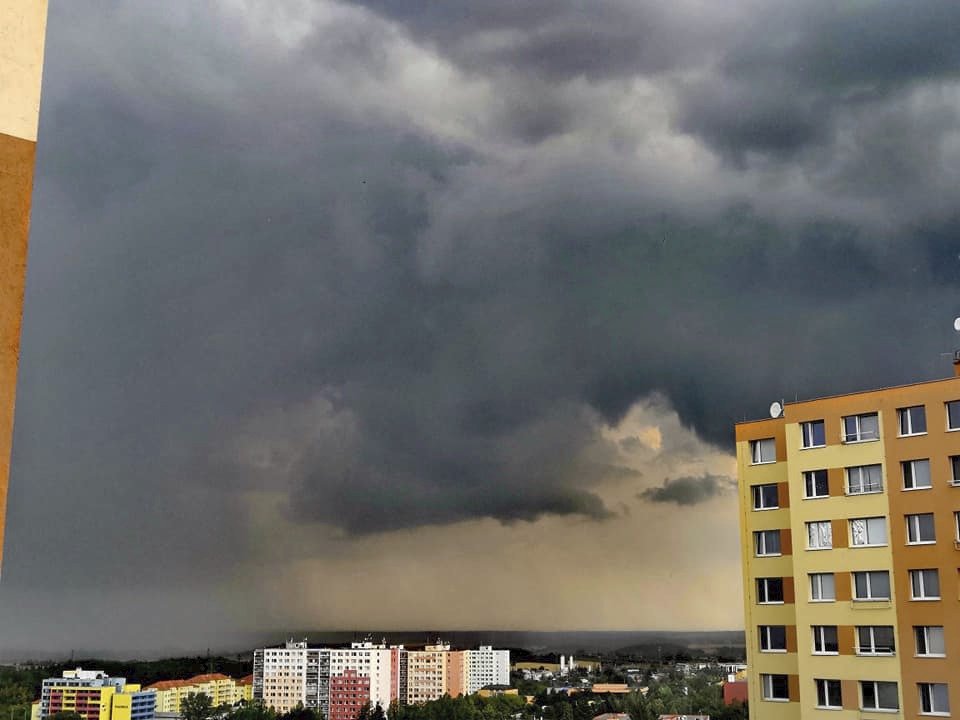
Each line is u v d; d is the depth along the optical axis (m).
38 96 6.91
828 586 52.94
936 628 49.00
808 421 55.22
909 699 48.97
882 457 52.25
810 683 52.38
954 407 50.53
